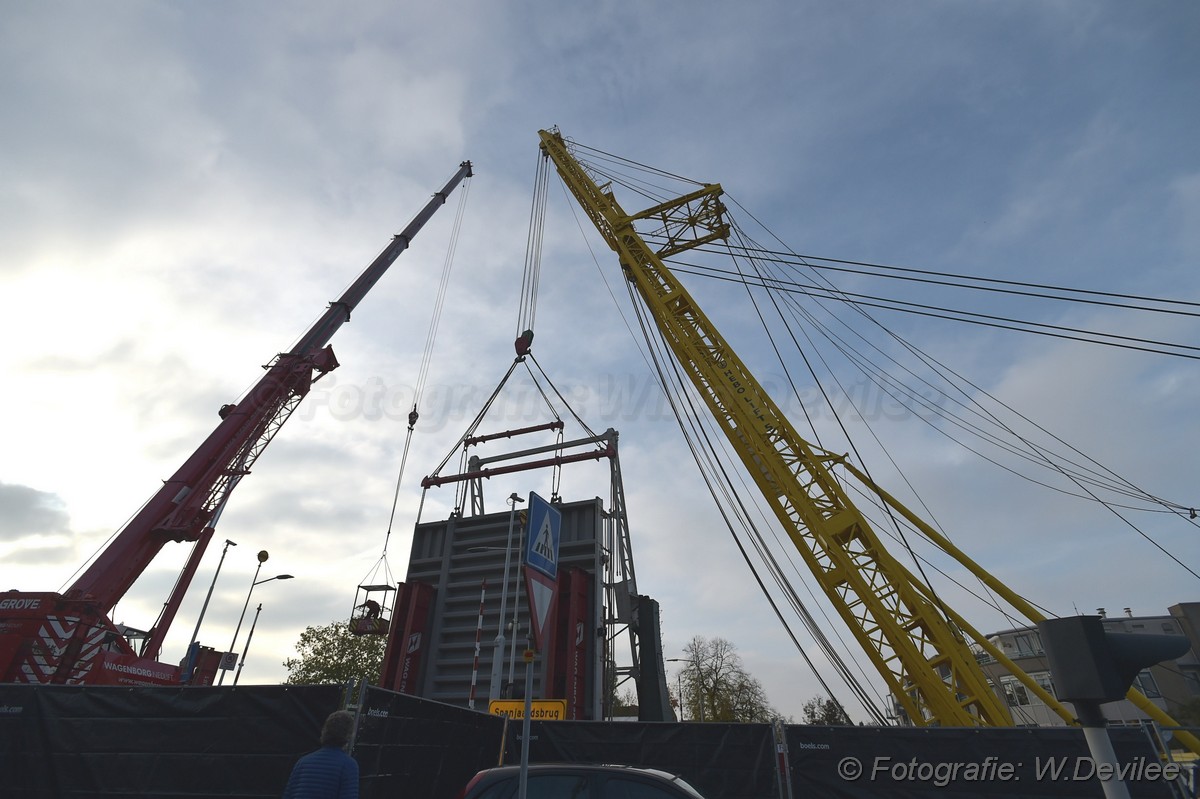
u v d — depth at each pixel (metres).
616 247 25.48
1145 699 12.16
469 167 39.56
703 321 21.70
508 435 19.64
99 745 6.76
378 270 29.30
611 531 16.52
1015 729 9.20
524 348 23.20
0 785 6.58
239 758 6.60
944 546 16.73
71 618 14.80
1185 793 8.50
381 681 14.84
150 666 16.91
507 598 15.20
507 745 10.16
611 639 15.34
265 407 22.53
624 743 9.81
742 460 19.62
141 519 18.52
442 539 17.14
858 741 9.40
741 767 9.37
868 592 16.55
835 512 17.77
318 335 25.55
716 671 59.72
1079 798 8.67
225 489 21.41
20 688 7.03
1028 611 15.02
